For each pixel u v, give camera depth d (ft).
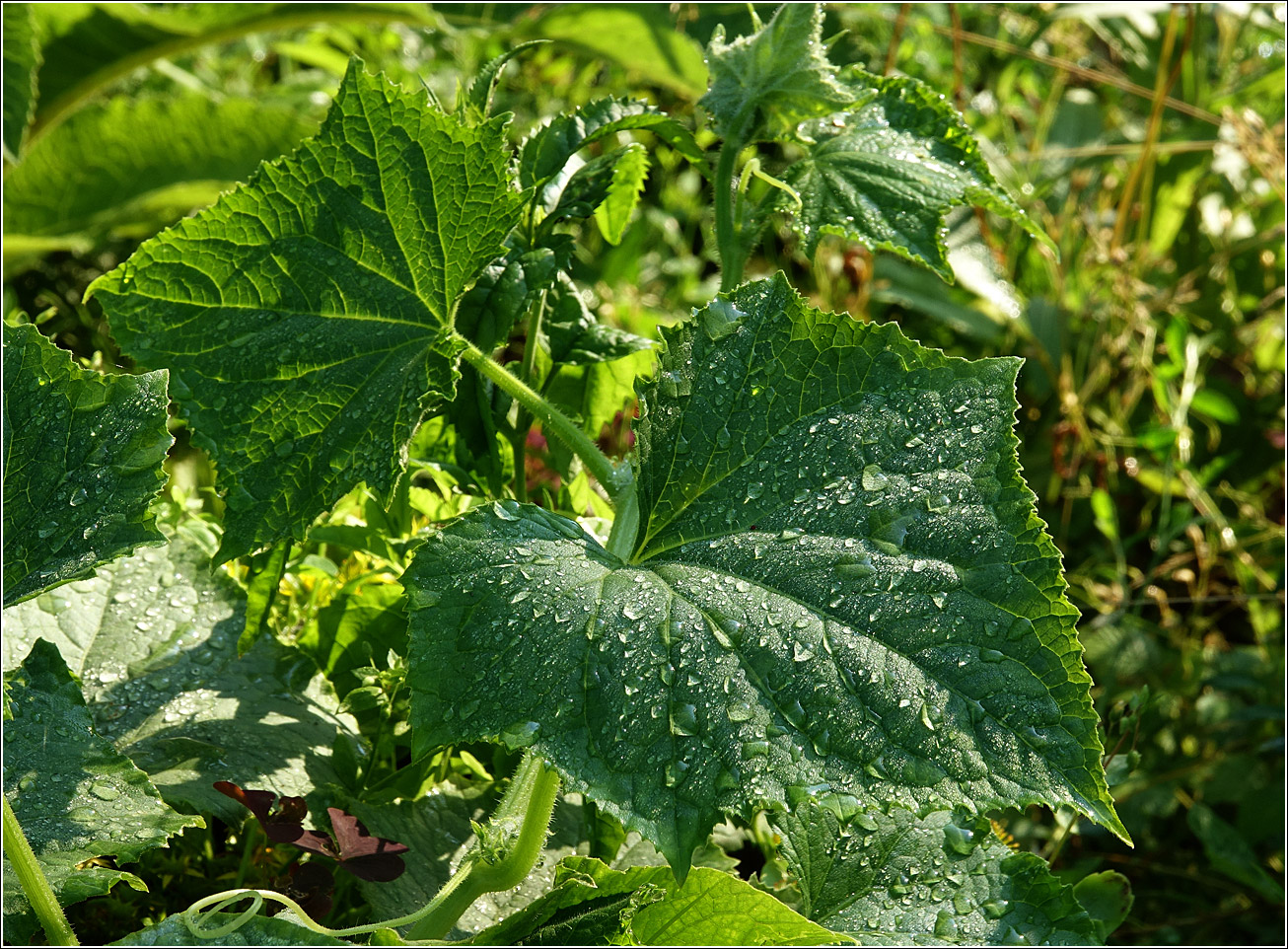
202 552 1.60
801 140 1.51
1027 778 0.99
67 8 2.48
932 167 1.53
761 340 1.17
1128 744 2.08
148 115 2.55
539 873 1.36
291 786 1.33
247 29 2.60
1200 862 2.14
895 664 1.04
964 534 1.08
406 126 1.24
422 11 2.54
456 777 1.46
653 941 1.14
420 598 1.06
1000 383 1.12
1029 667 1.03
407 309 1.30
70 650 1.45
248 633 1.39
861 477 1.12
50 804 1.15
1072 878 1.75
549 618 1.05
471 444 1.56
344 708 1.42
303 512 1.25
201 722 1.39
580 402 1.69
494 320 1.43
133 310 1.25
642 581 1.09
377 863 1.21
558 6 2.70
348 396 1.28
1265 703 2.16
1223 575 2.57
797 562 1.09
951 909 1.24
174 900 1.36
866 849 1.30
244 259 1.26
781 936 1.12
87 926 1.32
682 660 1.04
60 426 1.14
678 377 1.18
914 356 1.14
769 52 1.44
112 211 2.55
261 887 1.34
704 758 1.00
